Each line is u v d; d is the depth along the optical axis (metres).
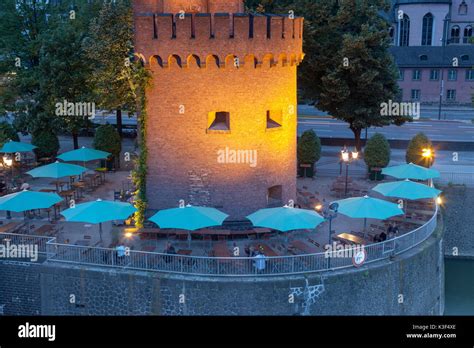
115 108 39.69
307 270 23.42
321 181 39.62
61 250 25.09
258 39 26.83
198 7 28.23
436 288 28.25
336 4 44.09
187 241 27.38
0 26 47.31
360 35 41.50
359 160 46.34
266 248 25.38
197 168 27.95
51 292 24.97
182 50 26.41
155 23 26.39
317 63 42.84
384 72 42.78
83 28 47.03
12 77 46.75
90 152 36.41
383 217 25.64
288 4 44.56
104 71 34.72
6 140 40.50
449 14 101.56
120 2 34.06
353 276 23.47
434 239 27.67
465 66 84.12
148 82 27.27
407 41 103.50
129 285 23.72
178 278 23.12
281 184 29.94
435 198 30.36
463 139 55.72
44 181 38.81
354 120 43.75
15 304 25.67
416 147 39.47
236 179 28.17
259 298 22.83
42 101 43.06
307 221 24.23
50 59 42.12
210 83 27.03
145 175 28.47
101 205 25.67
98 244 26.27
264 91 27.91
